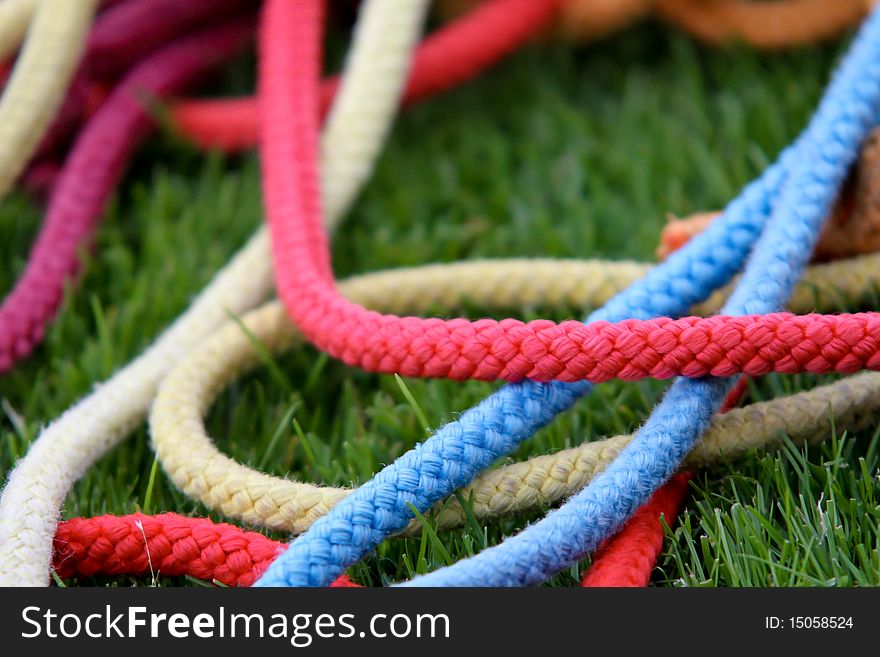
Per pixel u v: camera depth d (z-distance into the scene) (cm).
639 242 140
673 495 98
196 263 143
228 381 116
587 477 94
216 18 165
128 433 110
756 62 169
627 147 159
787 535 96
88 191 140
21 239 147
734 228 103
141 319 133
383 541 95
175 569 94
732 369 89
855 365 88
